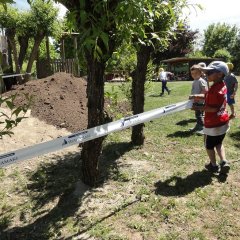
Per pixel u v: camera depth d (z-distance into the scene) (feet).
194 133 26.17
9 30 48.14
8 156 11.55
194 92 27.09
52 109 29.04
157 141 23.67
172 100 46.16
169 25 18.15
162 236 12.31
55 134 24.27
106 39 10.35
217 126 16.74
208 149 17.47
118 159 19.93
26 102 29.89
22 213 13.89
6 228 12.88
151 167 18.71
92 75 14.20
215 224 13.14
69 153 20.83
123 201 14.82
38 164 18.89
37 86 34.17
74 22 11.62
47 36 51.83
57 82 35.96
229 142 23.75
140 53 20.44
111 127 14.90
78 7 11.94
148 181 16.75
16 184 16.42
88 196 15.14
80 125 26.84
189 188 16.11
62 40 58.95
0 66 8.33
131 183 16.60
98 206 14.38
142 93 21.13
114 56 14.75
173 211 13.99
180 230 12.74
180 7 16.49
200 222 13.28
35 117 27.07
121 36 12.43
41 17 47.96
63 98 32.37
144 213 13.80
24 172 17.78
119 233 12.52
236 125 28.73
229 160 19.92
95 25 11.34
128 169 18.35
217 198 15.12
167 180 16.93
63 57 59.57
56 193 15.55
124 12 10.99
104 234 12.42
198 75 26.78
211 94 16.62
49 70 55.62
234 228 12.92
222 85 16.61
